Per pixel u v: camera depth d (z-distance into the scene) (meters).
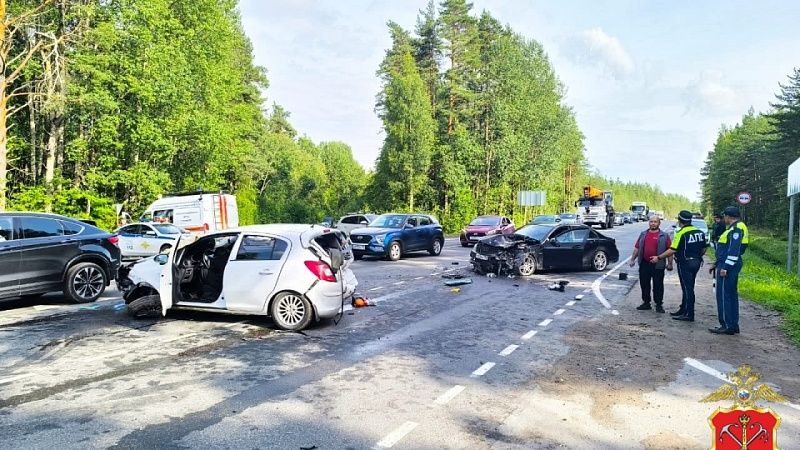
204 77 32.06
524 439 4.44
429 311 9.97
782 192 53.72
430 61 50.84
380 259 20.47
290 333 7.97
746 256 27.16
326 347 7.23
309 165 83.81
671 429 4.71
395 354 6.96
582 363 6.72
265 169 52.22
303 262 8.10
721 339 8.15
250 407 5.03
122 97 27.17
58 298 10.75
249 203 40.38
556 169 62.22
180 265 8.52
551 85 60.88
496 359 6.82
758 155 65.94
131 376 5.88
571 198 89.12
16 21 20.55
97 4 26.00
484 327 8.70
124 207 28.91
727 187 75.25
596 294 12.48
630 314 10.08
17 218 9.47
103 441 4.25
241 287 8.23
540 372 6.32
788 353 7.40
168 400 5.18
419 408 5.08
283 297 8.11
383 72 51.62
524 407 5.17
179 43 29.91
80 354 6.70
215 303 8.37
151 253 18.14
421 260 20.08
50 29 24.77
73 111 26.02
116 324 8.38
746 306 11.30
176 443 4.24
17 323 8.41
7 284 9.12
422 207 48.81
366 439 4.37
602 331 8.57
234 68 41.25
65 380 5.72
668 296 12.41
